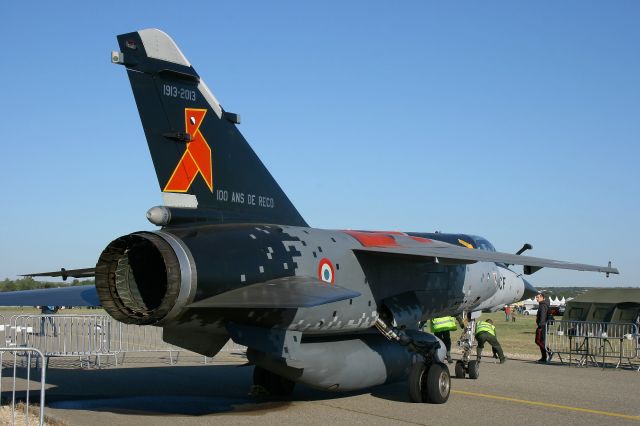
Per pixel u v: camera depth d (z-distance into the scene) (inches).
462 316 586.6
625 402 407.2
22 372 541.6
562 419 351.3
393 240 428.5
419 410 374.0
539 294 656.4
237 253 318.3
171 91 338.3
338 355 375.9
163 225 322.7
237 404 389.7
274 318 339.6
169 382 483.2
